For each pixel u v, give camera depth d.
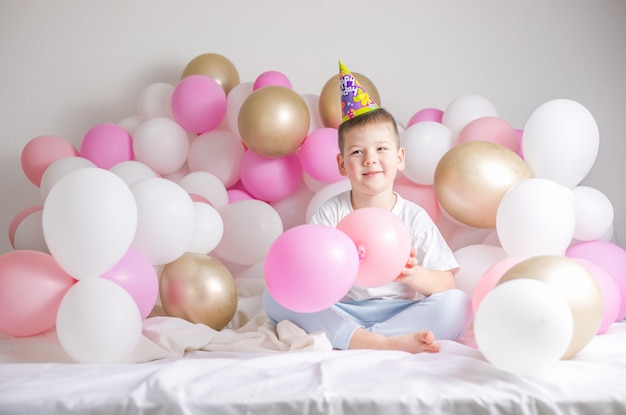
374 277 1.63
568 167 2.20
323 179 2.53
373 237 1.61
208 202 2.49
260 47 3.19
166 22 3.23
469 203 2.14
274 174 2.59
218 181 2.65
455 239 2.40
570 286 1.49
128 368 1.50
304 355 1.55
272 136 2.46
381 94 3.14
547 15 3.05
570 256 2.17
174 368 1.43
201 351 1.82
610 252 2.14
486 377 1.35
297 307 1.52
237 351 1.81
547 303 1.30
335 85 2.63
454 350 1.62
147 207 1.96
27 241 2.16
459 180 2.13
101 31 3.25
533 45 3.07
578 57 3.03
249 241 2.44
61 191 1.61
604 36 3.01
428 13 3.12
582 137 2.19
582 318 1.48
